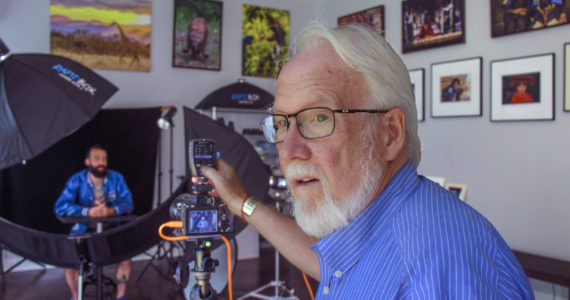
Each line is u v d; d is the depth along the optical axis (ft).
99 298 9.59
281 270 15.47
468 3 12.64
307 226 2.19
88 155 13.15
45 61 11.27
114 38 16.40
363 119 2.13
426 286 1.56
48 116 10.55
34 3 15.42
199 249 3.45
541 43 10.89
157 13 17.08
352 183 2.12
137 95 16.81
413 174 2.27
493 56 11.98
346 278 2.14
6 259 14.96
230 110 17.63
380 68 2.15
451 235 1.72
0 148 10.11
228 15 18.13
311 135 2.16
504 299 1.53
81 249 7.98
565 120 10.38
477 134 12.34
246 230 17.49
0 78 10.37
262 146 17.19
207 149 3.48
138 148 16.28
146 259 16.46
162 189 16.98
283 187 11.06
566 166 10.34
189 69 17.54
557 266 9.65
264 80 18.79
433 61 13.67
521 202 11.21
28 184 15.02
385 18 15.58
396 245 1.88
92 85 11.41
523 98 11.18
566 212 10.29
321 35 2.22
